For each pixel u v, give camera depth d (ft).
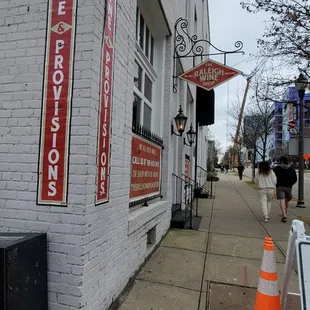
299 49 23.50
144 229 14.23
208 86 18.80
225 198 40.24
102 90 9.21
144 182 15.28
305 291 6.86
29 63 8.99
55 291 8.27
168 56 20.45
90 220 8.52
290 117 41.93
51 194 8.48
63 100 8.57
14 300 6.69
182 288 11.62
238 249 16.65
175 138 25.79
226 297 10.97
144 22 17.61
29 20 9.10
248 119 71.67
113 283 10.30
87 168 8.33
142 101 17.12
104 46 9.30
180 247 16.74
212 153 177.88
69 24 8.70
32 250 7.52
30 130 8.82
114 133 10.32
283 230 21.52
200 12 43.60
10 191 8.84
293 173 25.12
